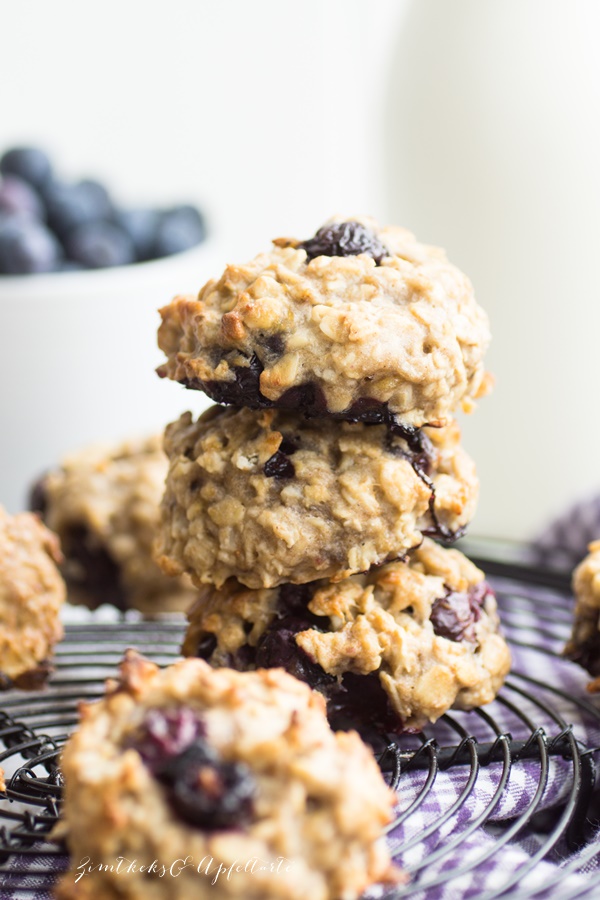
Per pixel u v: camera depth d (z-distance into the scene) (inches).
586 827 13.3
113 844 11.0
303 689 11.8
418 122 20.8
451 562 13.8
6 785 12.9
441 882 11.6
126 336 20.6
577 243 20.6
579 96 20.0
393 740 13.7
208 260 21.9
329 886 11.1
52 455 20.7
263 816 11.0
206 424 13.7
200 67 25.7
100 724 11.4
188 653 14.0
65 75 25.6
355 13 25.1
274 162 26.1
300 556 13.0
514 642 15.2
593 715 14.0
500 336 21.4
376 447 13.2
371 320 12.6
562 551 18.2
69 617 17.8
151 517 17.3
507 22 20.0
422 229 21.5
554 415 21.8
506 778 12.7
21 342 20.1
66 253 21.2
